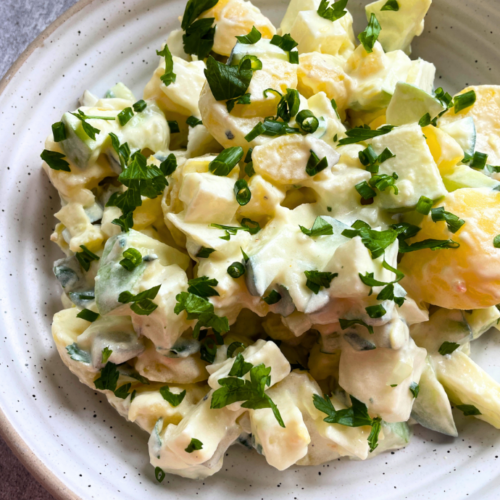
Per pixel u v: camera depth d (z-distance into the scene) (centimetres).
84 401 19
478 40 21
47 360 19
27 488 21
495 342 20
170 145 21
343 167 18
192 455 16
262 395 16
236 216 18
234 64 18
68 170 19
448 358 19
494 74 21
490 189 17
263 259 16
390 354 17
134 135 19
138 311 16
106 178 20
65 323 18
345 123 21
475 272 16
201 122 20
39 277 20
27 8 23
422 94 18
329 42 20
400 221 18
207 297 16
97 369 17
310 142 17
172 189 18
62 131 18
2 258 19
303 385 17
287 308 17
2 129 19
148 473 18
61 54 20
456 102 20
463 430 19
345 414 17
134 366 18
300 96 18
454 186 18
